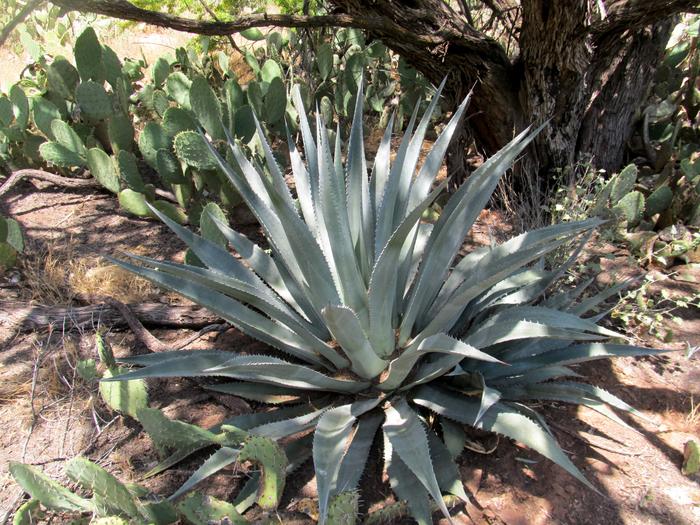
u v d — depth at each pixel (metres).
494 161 2.43
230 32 3.52
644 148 4.95
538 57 3.96
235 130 4.54
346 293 2.57
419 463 2.11
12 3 7.05
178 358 2.51
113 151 5.23
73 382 3.00
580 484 2.47
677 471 2.55
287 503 2.41
